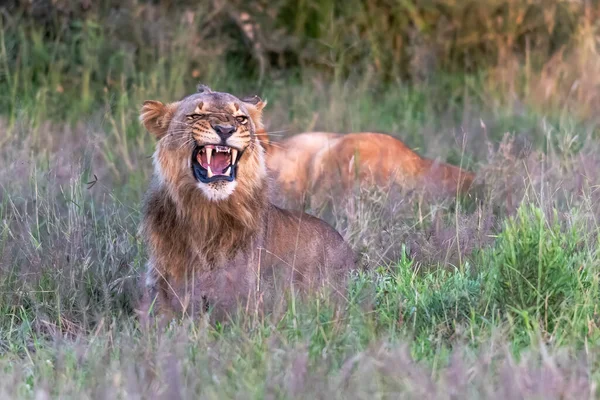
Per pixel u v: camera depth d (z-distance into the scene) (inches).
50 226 447.5
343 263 406.3
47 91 741.9
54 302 393.4
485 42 866.8
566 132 572.7
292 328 336.5
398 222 466.0
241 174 385.4
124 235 446.3
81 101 740.0
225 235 384.5
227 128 373.7
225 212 383.2
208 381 289.7
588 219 424.5
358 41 853.2
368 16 887.1
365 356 295.4
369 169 528.7
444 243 428.8
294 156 589.3
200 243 383.2
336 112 736.3
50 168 514.6
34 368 322.3
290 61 890.1
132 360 307.9
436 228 446.0
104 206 497.7
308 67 861.8
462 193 519.2
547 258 350.3
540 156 557.3
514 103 754.8
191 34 814.5
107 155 598.5
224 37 868.6
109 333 333.7
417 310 357.7
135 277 407.5
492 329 321.4
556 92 772.0
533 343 308.5
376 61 850.8
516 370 276.8
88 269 413.4
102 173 566.6
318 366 295.0
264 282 374.3
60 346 328.2
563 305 343.3
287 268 390.0
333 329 330.6
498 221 453.1
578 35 829.8
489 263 387.2
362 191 482.0
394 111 783.7
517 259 353.4
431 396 264.5
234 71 850.1
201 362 303.3
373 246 431.5
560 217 433.1
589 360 301.3
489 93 791.7
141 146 605.9
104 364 311.4
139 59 802.2
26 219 452.1
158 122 401.4
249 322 343.3
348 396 271.4
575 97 772.6
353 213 468.1
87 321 370.6
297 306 354.6
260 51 855.7
